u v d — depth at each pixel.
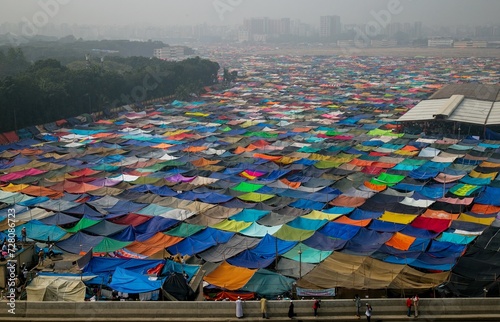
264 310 43.62
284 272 60.50
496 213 78.12
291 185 93.50
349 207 81.81
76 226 74.00
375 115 174.00
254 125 156.38
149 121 164.62
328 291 52.88
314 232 71.12
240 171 102.62
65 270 58.81
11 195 87.06
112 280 52.38
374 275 56.19
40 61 198.12
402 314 44.19
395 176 97.62
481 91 179.00
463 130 144.12
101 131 147.75
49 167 106.94
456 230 71.38
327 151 119.38
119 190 91.25
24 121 148.88
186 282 49.59
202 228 73.19
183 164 108.50
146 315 43.47
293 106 198.62
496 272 57.03
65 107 165.75
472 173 98.94
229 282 56.09
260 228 73.69
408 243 67.25
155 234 70.94
